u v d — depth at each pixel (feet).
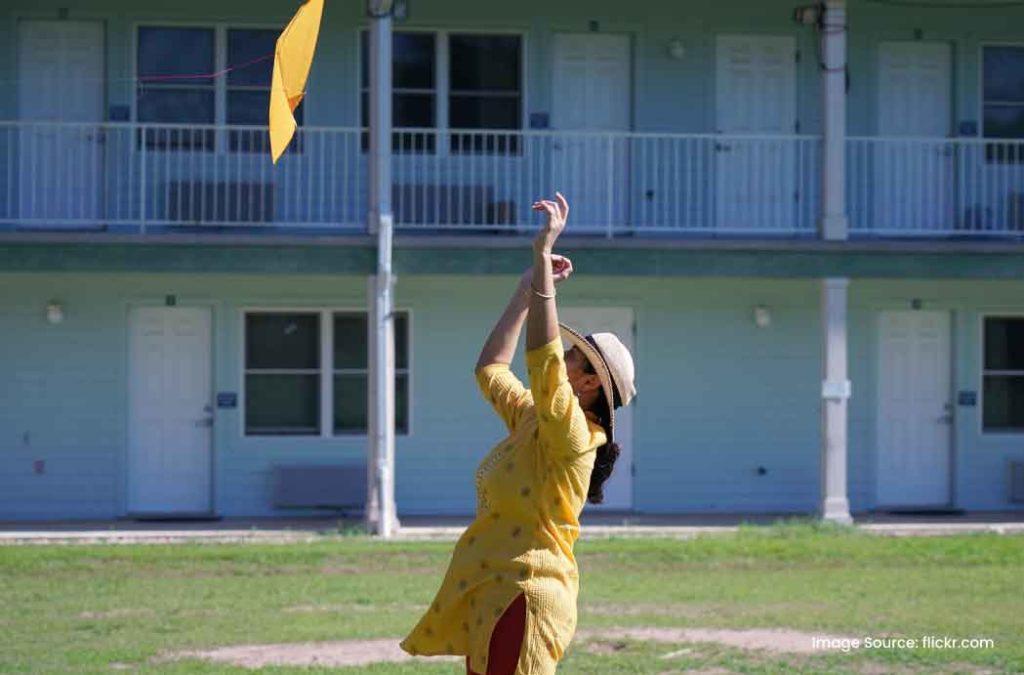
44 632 122.62
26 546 177.37
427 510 213.25
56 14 207.82
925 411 222.69
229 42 211.82
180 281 209.46
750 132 220.64
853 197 220.64
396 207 211.20
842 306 200.64
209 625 126.21
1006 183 224.12
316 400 212.43
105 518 207.82
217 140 210.38
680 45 218.18
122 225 204.54
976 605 138.31
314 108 212.43
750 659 109.29
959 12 222.48
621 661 108.58
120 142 208.54
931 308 222.28
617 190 216.95
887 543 182.39
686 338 217.56
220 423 210.18
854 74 221.66
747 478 218.18
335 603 139.33
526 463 53.42
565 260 55.83
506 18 215.10
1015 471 222.07
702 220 218.79
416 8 213.05
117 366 208.33
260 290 210.79
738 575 159.43
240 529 196.13
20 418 206.90
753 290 218.59
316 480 208.33
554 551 53.26
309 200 207.00
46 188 207.21
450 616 53.98
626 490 216.74
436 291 213.87
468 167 214.07
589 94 217.97
